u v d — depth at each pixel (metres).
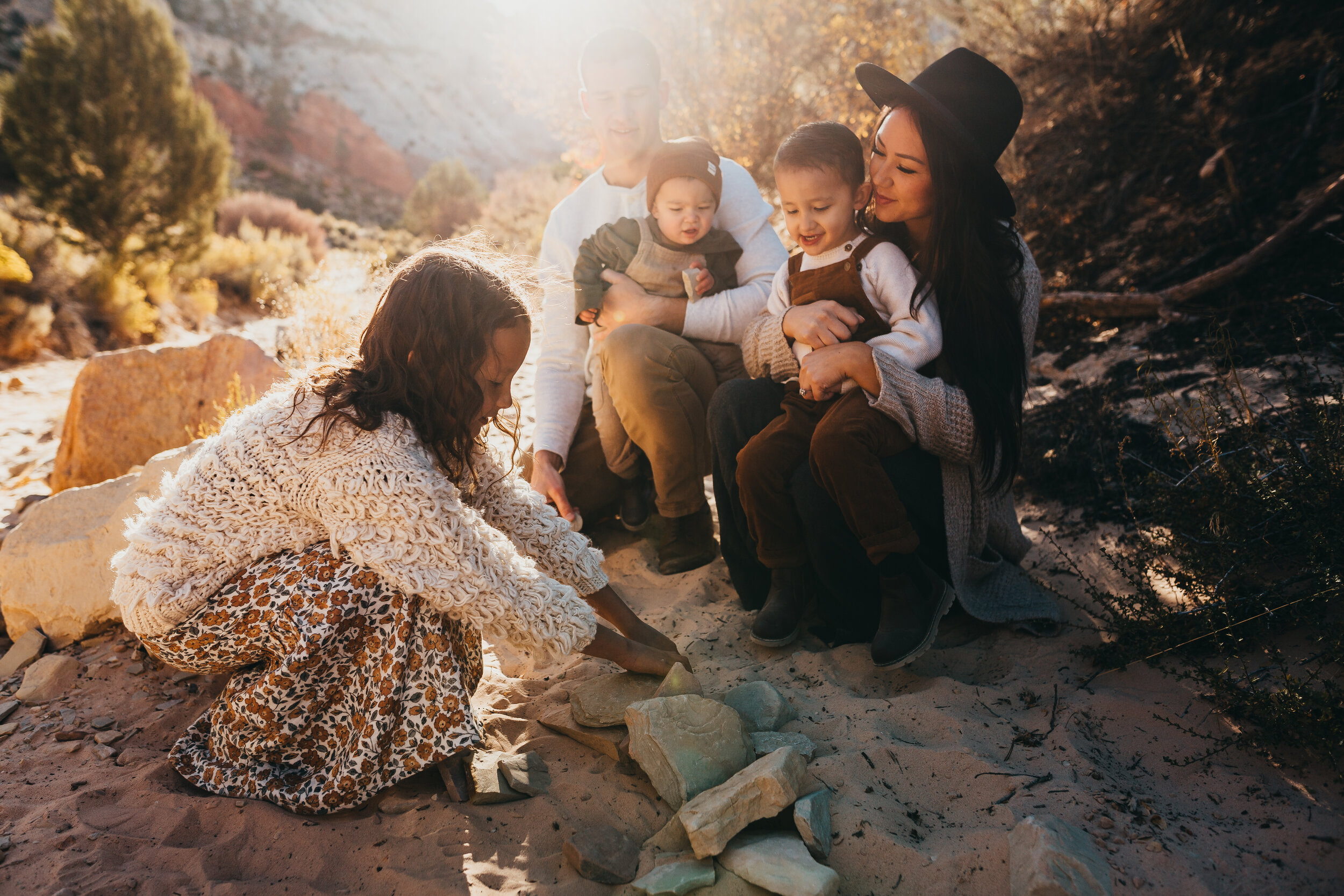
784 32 8.04
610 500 3.31
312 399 1.80
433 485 1.72
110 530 2.74
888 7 7.19
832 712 2.06
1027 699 2.05
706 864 1.58
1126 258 4.05
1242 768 1.72
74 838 1.71
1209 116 4.14
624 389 2.78
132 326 12.95
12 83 14.91
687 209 2.82
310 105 68.88
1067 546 2.72
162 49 15.96
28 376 8.91
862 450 2.12
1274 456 2.26
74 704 2.38
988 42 5.75
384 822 1.77
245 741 1.86
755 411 2.53
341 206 60.31
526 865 1.64
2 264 10.73
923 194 2.21
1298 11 4.19
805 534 2.38
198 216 16.88
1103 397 3.22
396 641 1.78
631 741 1.86
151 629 1.81
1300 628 2.03
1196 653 2.07
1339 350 2.73
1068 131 4.79
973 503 2.34
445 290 1.73
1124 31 4.83
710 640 2.49
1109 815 1.61
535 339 6.46
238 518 1.79
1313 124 3.74
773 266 3.03
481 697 2.26
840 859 1.61
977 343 2.21
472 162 76.12
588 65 3.10
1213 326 3.31
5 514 3.76
